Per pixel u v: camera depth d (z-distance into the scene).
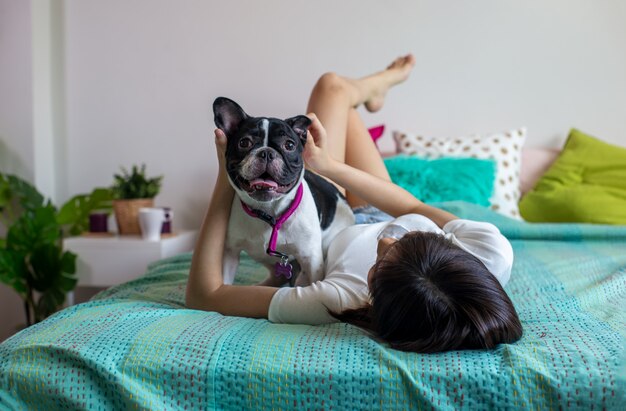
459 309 0.85
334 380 0.79
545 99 2.70
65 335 0.90
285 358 0.83
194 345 0.86
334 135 1.59
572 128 2.64
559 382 0.76
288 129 1.03
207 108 2.90
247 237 1.13
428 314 0.85
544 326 0.96
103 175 3.00
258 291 1.08
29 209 2.64
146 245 2.47
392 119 2.79
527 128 2.72
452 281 0.86
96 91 2.97
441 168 2.34
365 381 0.79
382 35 2.76
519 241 1.77
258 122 1.02
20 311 2.90
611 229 1.76
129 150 2.97
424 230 1.12
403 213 1.29
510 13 2.69
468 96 2.74
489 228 1.10
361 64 2.78
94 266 2.52
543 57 2.69
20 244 2.52
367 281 1.00
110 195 2.75
